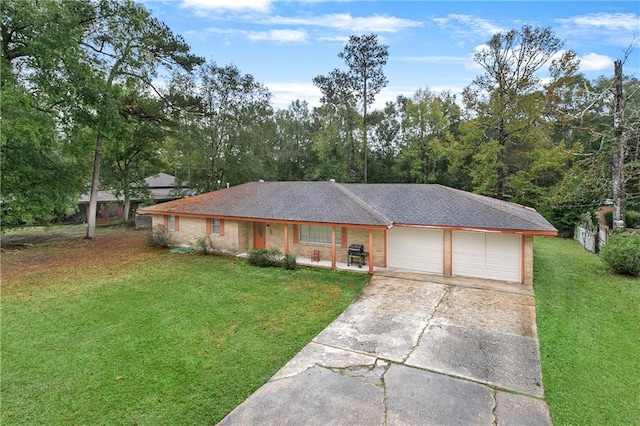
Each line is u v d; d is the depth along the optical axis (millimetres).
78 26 18438
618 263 13516
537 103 23141
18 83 17859
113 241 21906
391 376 6676
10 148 19609
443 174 34750
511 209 14133
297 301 10828
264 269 14602
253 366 7066
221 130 29281
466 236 13328
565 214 24594
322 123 38281
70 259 16812
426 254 14016
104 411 5684
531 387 6316
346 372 6828
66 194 22844
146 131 25500
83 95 19312
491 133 26219
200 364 7141
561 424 5375
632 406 5793
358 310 10102
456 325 9016
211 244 18078
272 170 34750
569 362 7191
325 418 5453
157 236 19453
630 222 23406
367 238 14992
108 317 9617
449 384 6402
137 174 30656
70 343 8078
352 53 33156
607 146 17984
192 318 9516
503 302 10648
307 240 16297
